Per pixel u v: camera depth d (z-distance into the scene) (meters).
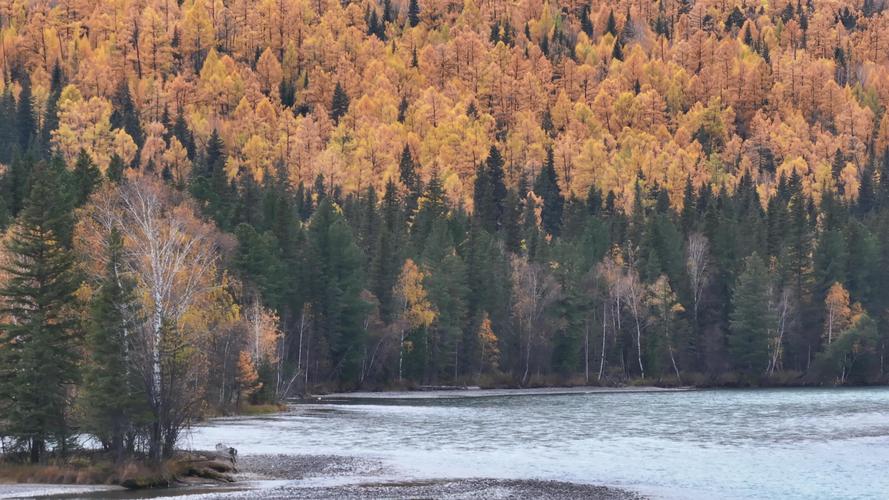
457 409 98.81
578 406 103.00
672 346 149.75
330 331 129.12
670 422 81.56
